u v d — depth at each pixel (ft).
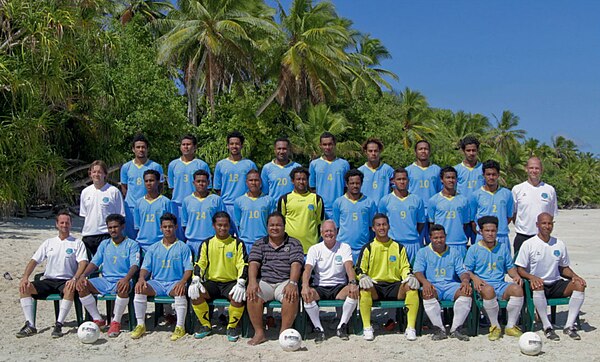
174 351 20.97
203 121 100.01
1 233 56.18
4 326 24.16
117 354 20.58
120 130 80.07
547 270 23.35
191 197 25.89
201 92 115.55
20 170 58.70
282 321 22.06
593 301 29.35
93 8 66.90
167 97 86.02
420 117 154.92
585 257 51.16
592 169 332.60
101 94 75.61
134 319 23.52
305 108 114.42
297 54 98.89
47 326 24.17
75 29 61.67
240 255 23.13
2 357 20.06
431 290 22.39
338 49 105.70
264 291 22.15
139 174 27.96
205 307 22.81
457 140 194.59
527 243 23.57
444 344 21.68
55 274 23.90
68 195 74.28
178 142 89.10
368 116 123.44
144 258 23.94
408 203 25.50
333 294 23.20
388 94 149.59
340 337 22.48
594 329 23.77
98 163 26.35
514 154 214.28
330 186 27.81
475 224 26.18
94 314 23.50
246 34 97.76
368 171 27.84
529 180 26.22
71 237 24.54
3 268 36.14
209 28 95.40
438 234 23.62
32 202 79.10
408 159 121.39
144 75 84.02
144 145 28.09
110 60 79.05
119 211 26.71
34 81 57.21
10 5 55.72
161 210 25.79
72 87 66.54
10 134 57.16
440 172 26.68
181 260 23.89
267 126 105.60
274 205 26.02
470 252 24.03
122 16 124.77
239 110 100.01
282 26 105.19
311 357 20.18
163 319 25.49
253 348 21.31
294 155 111.86
